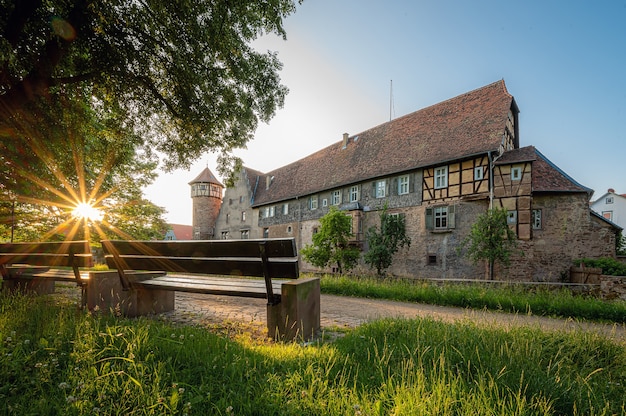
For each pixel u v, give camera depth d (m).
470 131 17.70
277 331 3.12
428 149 18.94
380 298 7.02
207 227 40.62
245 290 3.29
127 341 2.33
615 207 45.66
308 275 9.94
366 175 21.42
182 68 6.32
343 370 2.04
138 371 1.94
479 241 13.47
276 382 1.87
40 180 8.02
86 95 7.49
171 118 8.04
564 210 15.42
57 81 5.73
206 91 7.00
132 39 6.11
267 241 2.91
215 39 5.88
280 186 31.22
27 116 6.35
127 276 4.06
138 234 16.17
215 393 1.76
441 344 2.64
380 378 1.99
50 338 2.45
